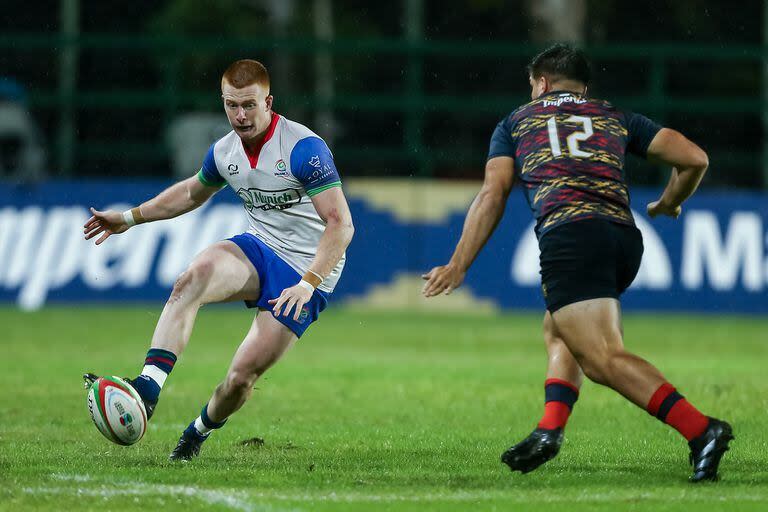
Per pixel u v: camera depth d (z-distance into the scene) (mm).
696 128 79688
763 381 41250
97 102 74188
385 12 107562
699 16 100375
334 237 22656
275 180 23219
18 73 77438
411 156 74750
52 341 53250
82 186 70125
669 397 20344
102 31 87938
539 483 21125
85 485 20656
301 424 30109
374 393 37438
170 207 24781
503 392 37844
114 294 69188
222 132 75000
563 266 20500
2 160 73000
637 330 63188
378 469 22734
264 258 23641
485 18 98250
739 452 25000
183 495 19734
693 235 71688
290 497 19703
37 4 86375
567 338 20500
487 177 21734
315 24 104688
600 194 20891
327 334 59719
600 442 26812
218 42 73625
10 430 28391
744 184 82875
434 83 86062
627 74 87938
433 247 71938
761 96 97438
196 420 23891
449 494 20047
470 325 65250
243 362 23078
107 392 21094
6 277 69250
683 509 18766
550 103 21953
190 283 22688
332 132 82562
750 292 71312
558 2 94188
